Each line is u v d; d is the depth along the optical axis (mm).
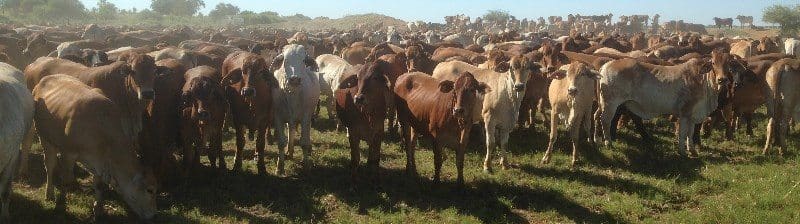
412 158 10727
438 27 85000
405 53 16000
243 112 10438
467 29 80125
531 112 14164
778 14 67938
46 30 39969
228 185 9867
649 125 15180
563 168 11422
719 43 26609
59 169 9477
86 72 10539
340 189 9969
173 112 10047
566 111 11648
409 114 10352
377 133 9867
